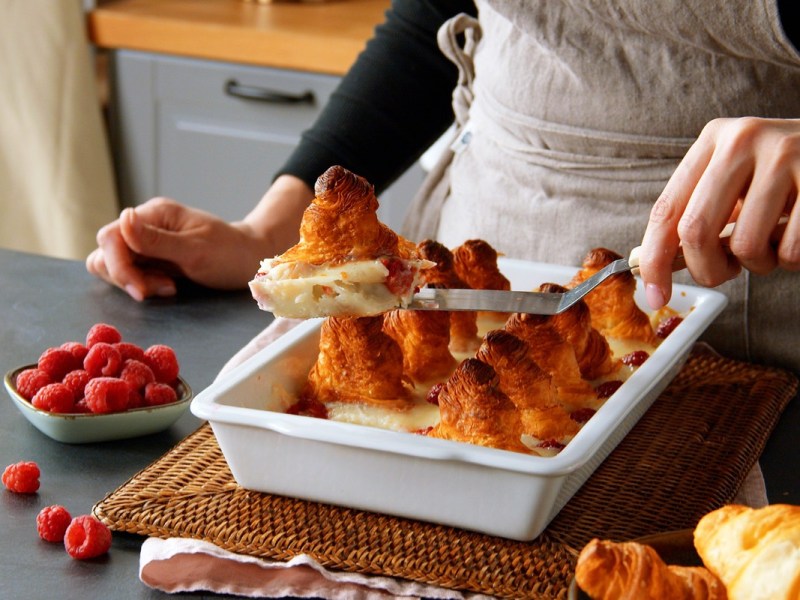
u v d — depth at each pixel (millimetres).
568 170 1104
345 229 760
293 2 2359
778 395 966
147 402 875
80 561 706
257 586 682
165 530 726
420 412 839
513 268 1084
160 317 1125
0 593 667
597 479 807
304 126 2137
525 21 1066
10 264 1256
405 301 779
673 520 754
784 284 1041
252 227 1246
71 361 908
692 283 1075
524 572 689
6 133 2252
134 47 2197
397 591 684
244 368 815
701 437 875
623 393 793
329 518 738
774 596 534
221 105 2189
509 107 1132
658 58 1024
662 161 1062
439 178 1277
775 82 1004
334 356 841
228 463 764
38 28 2172
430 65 1312
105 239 1175
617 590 550
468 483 700
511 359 804
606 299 982
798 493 825
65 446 853
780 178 711
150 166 2309
